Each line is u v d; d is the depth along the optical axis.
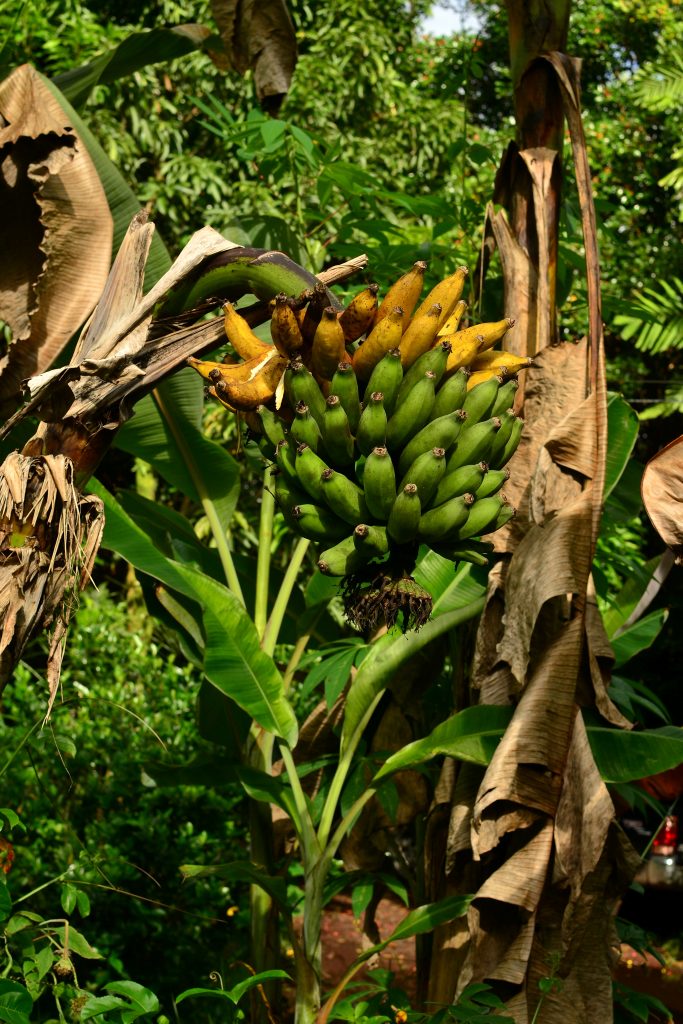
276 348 1.84
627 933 3.00
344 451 1.77
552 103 2.78
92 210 2.23
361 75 8.10
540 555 2.37
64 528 1.80
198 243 1.97
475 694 2.77
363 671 2.75
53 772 4.06
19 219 2.27
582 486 2.46
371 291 1.73
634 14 10.34
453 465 1.79
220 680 2.64
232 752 3.17
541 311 2.70
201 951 3.71
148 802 4.17
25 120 2.21
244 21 2.55
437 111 8.38
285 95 2.58
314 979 2.69
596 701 2.44
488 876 2.47
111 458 6.82
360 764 3.07
